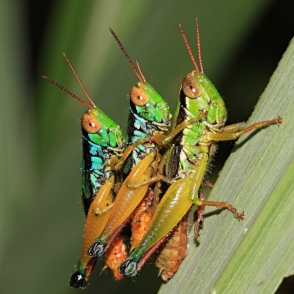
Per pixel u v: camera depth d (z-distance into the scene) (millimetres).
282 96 154
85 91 171
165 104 170
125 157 169
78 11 172
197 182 166
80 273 171
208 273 157
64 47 174
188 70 172
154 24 171
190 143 167
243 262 152
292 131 153
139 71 170
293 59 154
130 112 171
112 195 173
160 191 170
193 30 171
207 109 166
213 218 160
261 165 154
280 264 151
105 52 173
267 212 151
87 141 172
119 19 171
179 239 164
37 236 172
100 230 171
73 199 174
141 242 165
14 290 172
